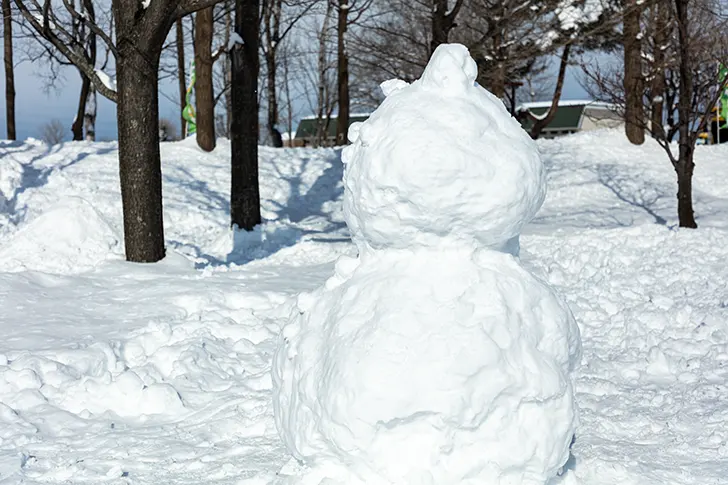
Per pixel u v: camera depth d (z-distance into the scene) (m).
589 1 16.53
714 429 5.35
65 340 7.12
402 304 3.57
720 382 6.50
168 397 6.05
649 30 17.91
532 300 3.67
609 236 12.44
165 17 10.28
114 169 18.09
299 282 9.81
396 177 3.56
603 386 6.40
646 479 4.31
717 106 26.11
